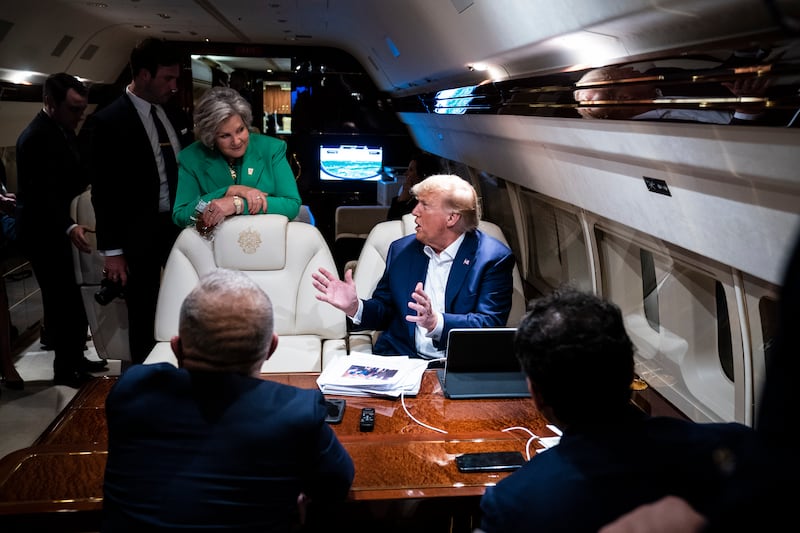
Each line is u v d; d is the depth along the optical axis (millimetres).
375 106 8602
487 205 5215
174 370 1501
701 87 1352
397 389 2236
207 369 1490
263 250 2951
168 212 3523
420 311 2490
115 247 3367
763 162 1362
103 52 6918
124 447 1432
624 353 1258
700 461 1145
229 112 2996
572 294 1364
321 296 2693
